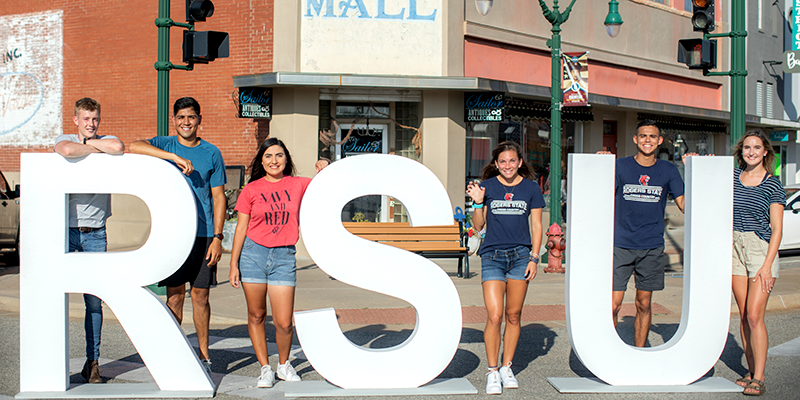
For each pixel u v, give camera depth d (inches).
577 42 589.3
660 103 635.5
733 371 208.7
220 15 513.0
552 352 228.8
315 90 477.7
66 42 583.5
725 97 751.7
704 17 361.1
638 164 199.5
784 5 876.0
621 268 200.2
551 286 345.4
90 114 183.3
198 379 177.8
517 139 561.6
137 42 554.9
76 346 230.2
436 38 491.2
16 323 266.8
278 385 187.8
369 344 232.5
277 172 186.2
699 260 188.4
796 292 315.3
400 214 514.0
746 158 191.5
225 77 515.2
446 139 488.7
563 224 588.4
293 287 186.1
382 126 506.6
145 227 546.3
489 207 187.9
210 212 193.6
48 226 173.9
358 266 180.7
